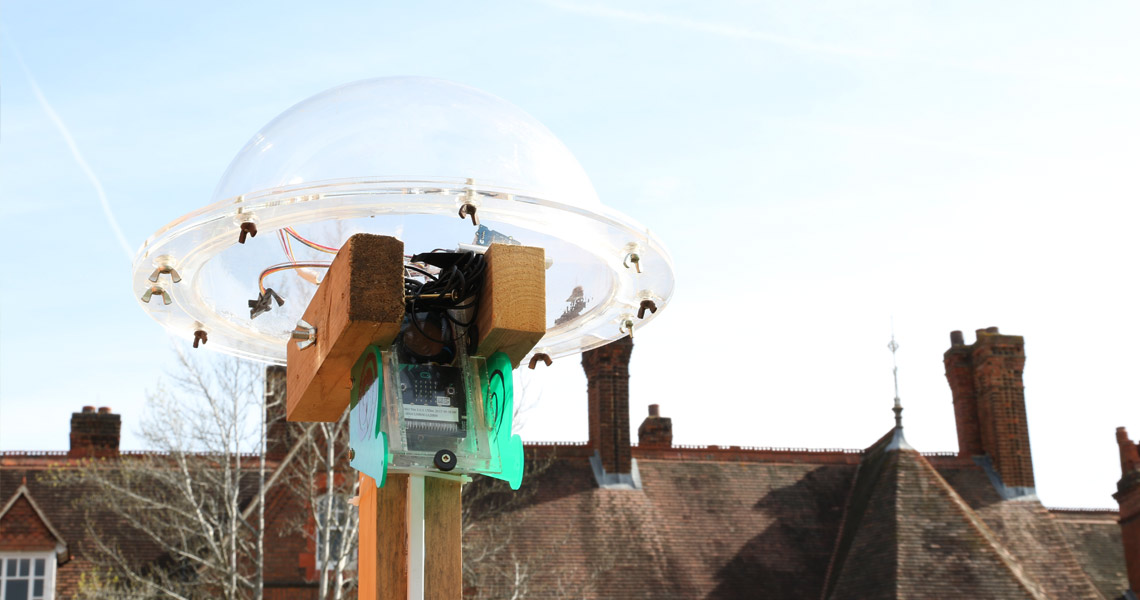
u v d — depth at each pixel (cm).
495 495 3366
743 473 3656
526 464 3506
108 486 2747
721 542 3409
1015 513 3619
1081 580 3381
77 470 3181
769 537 3459
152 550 3120
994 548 3059
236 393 2612
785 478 3669
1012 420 3772
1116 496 3706
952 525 3128
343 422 2533
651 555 3322
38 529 2930
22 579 2889
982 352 3844
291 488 3003
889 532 3141
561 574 3188
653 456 3647
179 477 2755
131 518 2619
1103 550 3800
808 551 3438
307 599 2961
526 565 2952
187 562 3006
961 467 3775
